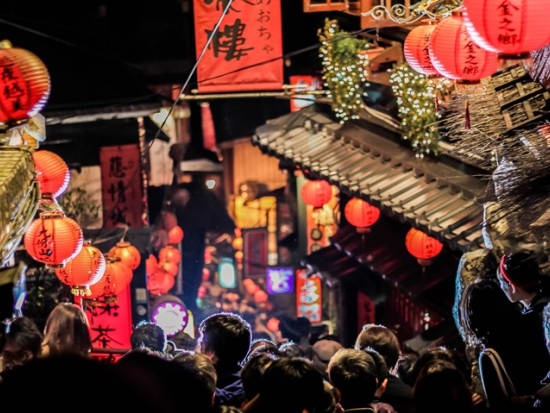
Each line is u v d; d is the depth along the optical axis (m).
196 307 31.77
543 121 9.76
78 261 12.36
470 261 10.63
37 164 10.76
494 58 9.30
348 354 5.89
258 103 33.22
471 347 7.08
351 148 18.11
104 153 22.50
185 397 2.14
